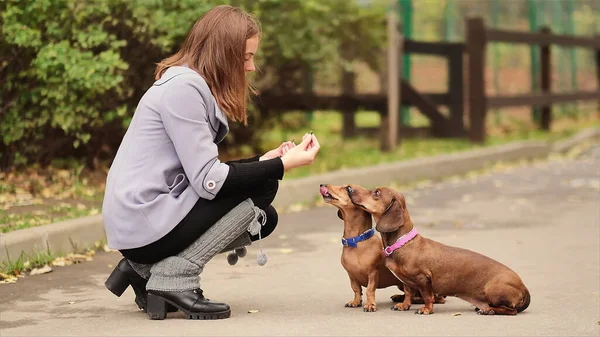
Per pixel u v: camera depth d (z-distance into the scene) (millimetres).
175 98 4980
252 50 5215
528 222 8992
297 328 4883
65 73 9188
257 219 5266
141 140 5031
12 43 9227
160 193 5027
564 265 6840
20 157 9656
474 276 5191
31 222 7508
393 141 14148
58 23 9609
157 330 4855
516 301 5160
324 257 7250
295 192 10062
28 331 4906
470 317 5145
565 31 22891
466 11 21344
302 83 13844
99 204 8688
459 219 9219
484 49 15609
